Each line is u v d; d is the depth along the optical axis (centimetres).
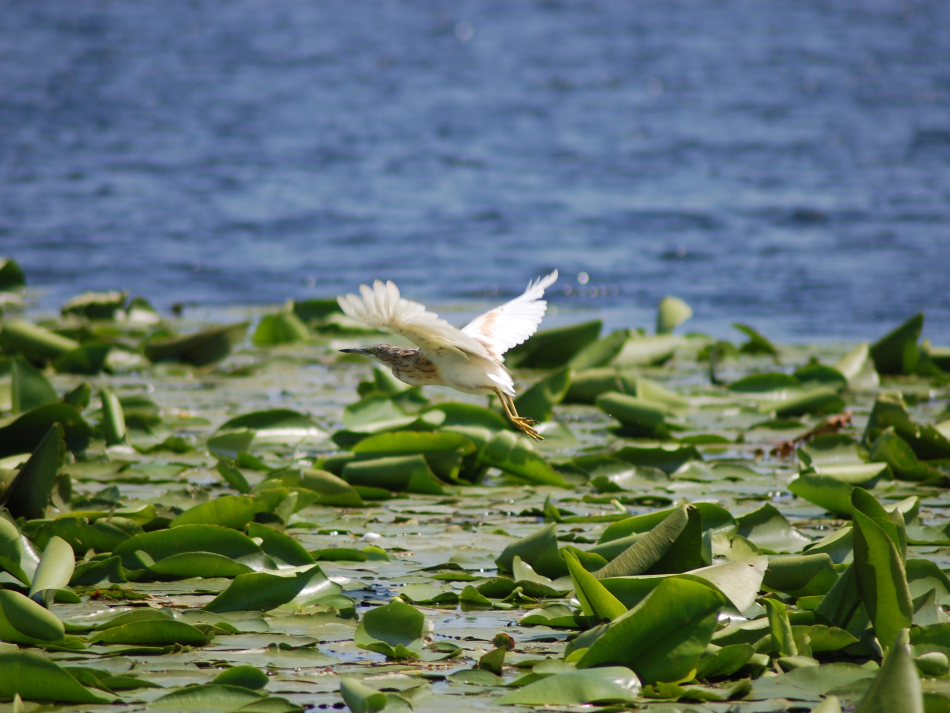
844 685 559
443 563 762
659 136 4022
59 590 667
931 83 5209
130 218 2830
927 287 2202
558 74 5316
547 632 644
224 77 5125
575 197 3155
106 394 1081
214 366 1560
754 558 654
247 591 671
